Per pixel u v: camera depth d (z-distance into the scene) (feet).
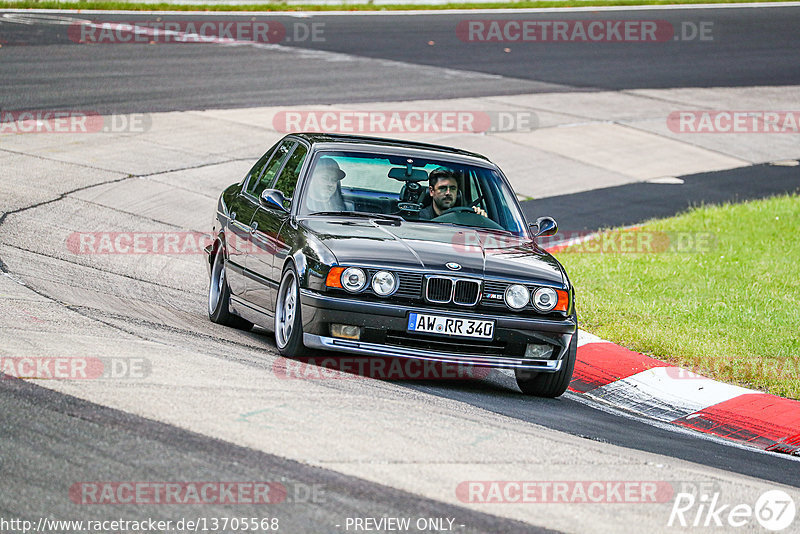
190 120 206.90
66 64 247.29
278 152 100.63
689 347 101.60
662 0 448.24
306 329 78.54
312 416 62.49
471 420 67.92
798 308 118.73
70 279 105.70
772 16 429.79
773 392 92.12
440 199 90.17
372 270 77.36
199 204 158.40
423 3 400.26
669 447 72.59
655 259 142.31
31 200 144.97
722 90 295.89
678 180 208.23
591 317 111.75
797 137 254.68
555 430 70.79
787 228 165.78
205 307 107.55
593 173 205.98
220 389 66.33
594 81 290.76
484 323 78.28
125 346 76.28
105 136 189.37
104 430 56.29
